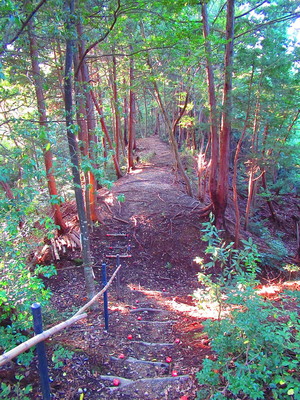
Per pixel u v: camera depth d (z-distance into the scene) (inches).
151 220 398.0
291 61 299.3
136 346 151.4
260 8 379.6
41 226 243.0
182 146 784.3
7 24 121.3
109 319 187.5
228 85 321.7
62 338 149.3
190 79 459.2
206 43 311.3
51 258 302.8
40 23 167.6
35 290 125.3
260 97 309.7
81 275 285.3
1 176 100.0
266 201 562.6
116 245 353.4
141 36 383.6
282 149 342.3
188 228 390.9
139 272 318.3
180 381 116.3
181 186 538.0
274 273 358.6
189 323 185.2
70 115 169.2
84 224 196.9
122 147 768.9
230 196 593.3
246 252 124.6
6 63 186.5
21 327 114.3
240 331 105.0
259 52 289.1
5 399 95.4
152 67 428.8
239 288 116.3
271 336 92.7
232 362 104.9
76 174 182.4
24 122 124.0
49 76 271.4
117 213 416.2
